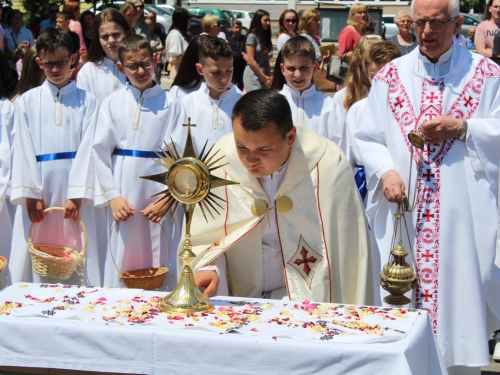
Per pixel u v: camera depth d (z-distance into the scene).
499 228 4.39
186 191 3.01
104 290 3.36
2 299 3.22
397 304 3.39
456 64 4.13
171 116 5.59
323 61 8.59
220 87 5.67
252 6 29.52
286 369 2.60
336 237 3.55
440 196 4.08
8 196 5.88
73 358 2.78
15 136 5.50
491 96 4.09
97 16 6.67
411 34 8.31
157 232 5.53
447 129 3.94
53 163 5.54
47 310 2.96
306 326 2.83
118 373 2.79
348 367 2.56
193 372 2.68
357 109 5.43
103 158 5.45
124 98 5.55
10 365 2.84
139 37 5.57
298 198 3.51
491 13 9.47
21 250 5.61
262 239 3.60
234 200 3.54
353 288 3.62
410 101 4.18
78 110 5.61
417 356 2.67
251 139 3.09
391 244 4.20
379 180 4.19
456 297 4.10
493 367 5.00
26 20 20.91
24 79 6.15
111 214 5.56
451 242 4.09
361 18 9.77
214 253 3.46
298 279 3.53
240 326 2.79
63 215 5.52
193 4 29.67
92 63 6.64
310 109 5.82
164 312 3.00
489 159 4.02
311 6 28.47
